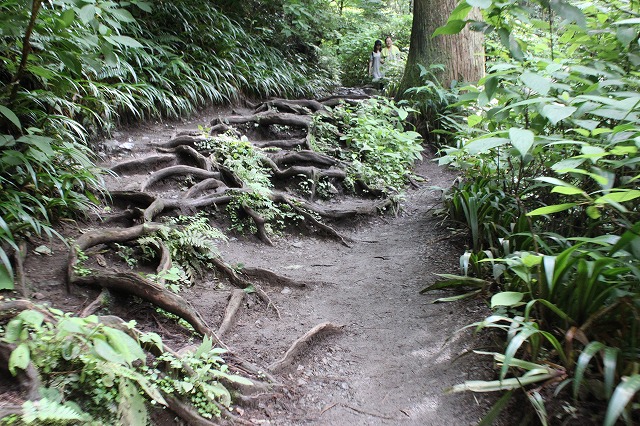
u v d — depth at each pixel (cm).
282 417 292
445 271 490
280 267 514
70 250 377
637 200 313
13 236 372
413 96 1088
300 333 384
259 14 1305
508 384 272
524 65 379
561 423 256
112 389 243
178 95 846
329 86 1420
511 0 332
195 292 423
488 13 354
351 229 655
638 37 359
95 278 351
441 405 298
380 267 527
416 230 634
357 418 293
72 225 444
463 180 636
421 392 312
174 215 528
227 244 541
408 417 291
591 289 279
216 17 1061
